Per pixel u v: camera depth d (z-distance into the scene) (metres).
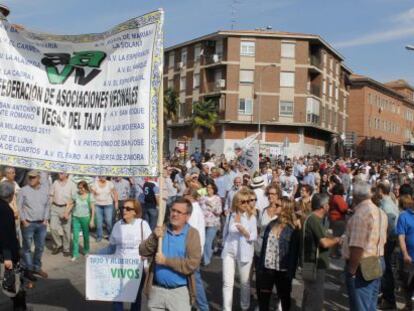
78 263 11.05
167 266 4.95
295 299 8.56
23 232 9.32
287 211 6.91
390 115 86.44
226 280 7.47
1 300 8.10
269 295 6.96
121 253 6.20
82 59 5.43
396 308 8.23
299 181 23.17
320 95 58.66
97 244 13.23
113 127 5.29
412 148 84.94
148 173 5.07
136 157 5.14
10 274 6.91
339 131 67.50
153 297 5.04
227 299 7.45
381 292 8.31
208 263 10.77
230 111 55.53
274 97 55.50
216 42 57.38
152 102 5.08
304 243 6.58
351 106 75.31
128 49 5.23
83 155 5.38
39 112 5.48
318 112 58.12
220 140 56.75
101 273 6.21
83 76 5.43
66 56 5.46
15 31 5.51
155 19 5.04
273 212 7.92
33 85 5.50
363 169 20.00
